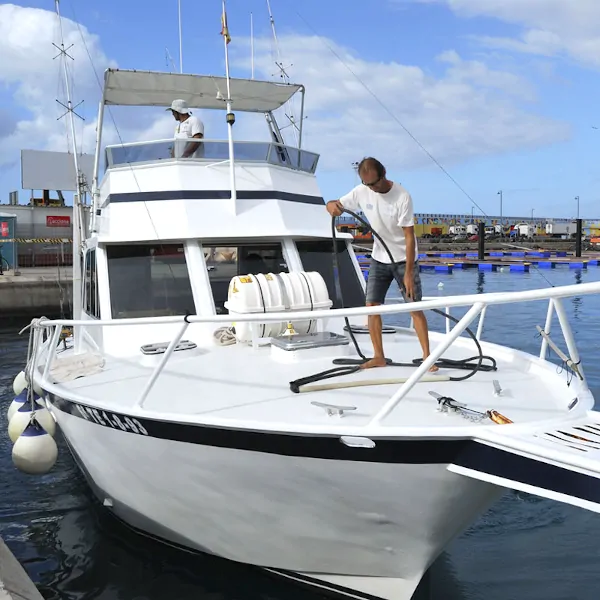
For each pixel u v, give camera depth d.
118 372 4.71
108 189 6.05
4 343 14.93
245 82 6.98
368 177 4.27
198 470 3.86
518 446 2.98
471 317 3.16
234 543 4.25
